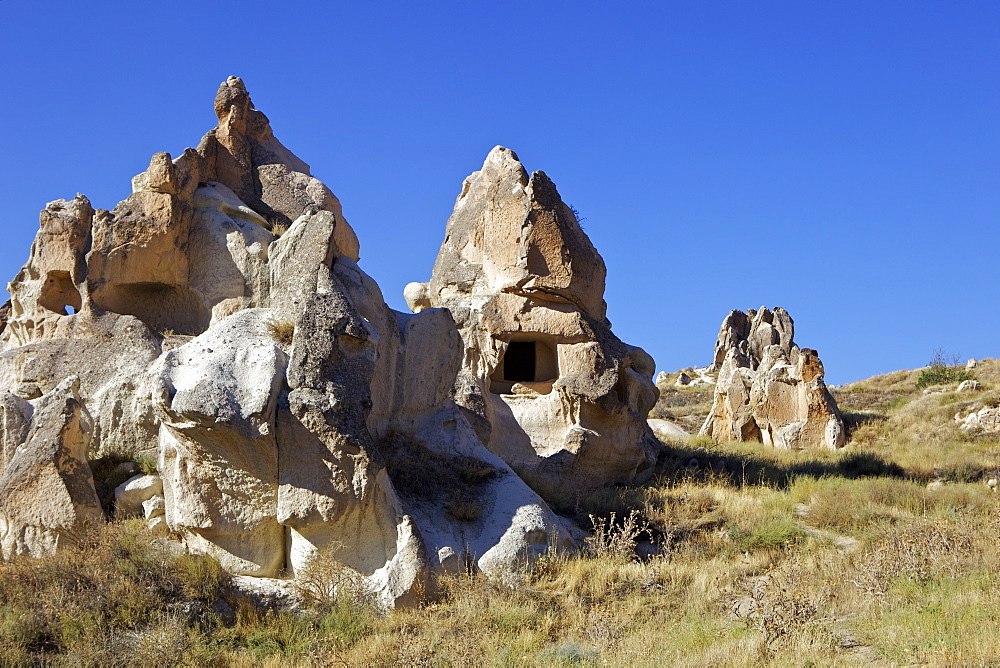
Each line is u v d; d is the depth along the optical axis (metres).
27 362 16.28
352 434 13.92
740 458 25.66
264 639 12.52
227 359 14.25
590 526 17.36
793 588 13.57
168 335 17.16
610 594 14.55
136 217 17.39
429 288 23.98
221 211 18.45
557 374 21.97
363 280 17.11
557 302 22.02
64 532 13.93
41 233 17.42
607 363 21.84
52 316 17.16
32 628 12.15
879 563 14.19
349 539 14.02
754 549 16.73
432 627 13.00
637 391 23.23
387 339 17.12
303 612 13.29
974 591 12.88
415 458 16.47
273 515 13.94
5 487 14.02
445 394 17.97
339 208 20.59
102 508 14.55
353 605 13.34
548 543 15.52
